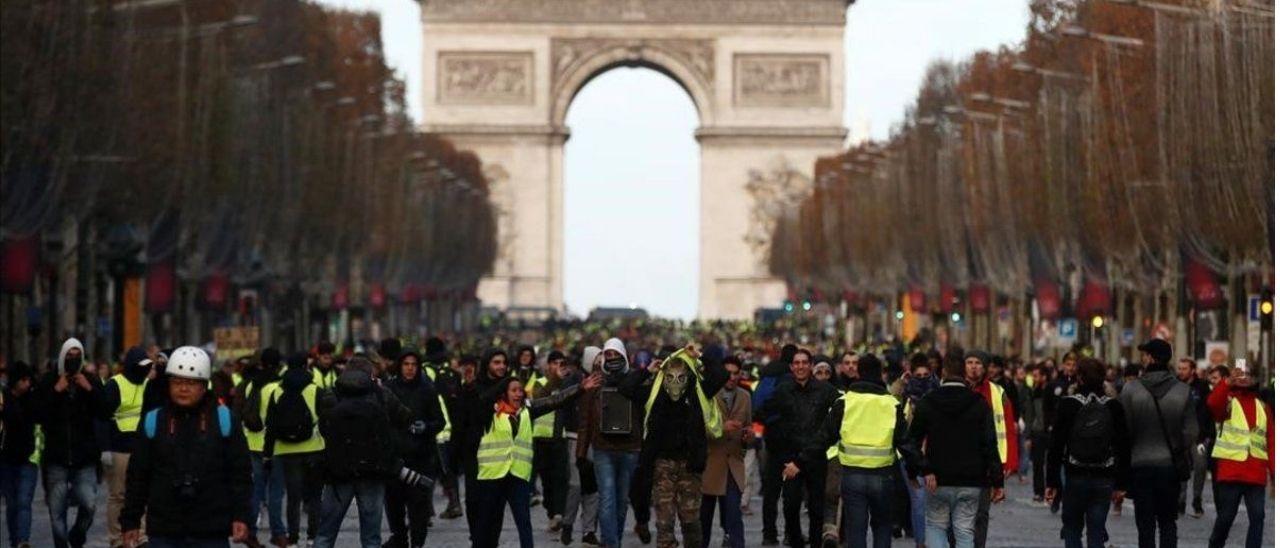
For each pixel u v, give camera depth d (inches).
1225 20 4301.2
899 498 2313.0
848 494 1974.7
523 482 2146.9
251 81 6171.3
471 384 2160.4
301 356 2352.4
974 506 1911.9
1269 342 4293.8
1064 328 5841.5
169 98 5315.0
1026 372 3759.8
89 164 4726.9
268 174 6328.7
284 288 6909.5
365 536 1995.6
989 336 7278.5
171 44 5354.3
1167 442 1959.9
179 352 1545.3
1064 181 5728.3
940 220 7667.3
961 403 1898.4
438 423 2244.1
